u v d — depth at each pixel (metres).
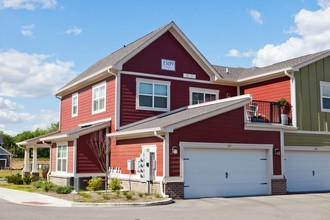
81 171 22.50
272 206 15.77
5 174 42.28
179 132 18.42
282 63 26.45
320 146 23.17
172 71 24.38
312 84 23.31
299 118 22.53
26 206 15.13
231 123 19.86
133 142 20.83
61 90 29.75
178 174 18.20
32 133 95.50
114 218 12.09
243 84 26.66
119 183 20.77
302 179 22.66
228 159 19.83
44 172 31.47
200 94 25.41
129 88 22.78
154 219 11.99
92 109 25.45
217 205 15.95
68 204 15.66
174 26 24.19
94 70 26.56
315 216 13.12
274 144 21.16
